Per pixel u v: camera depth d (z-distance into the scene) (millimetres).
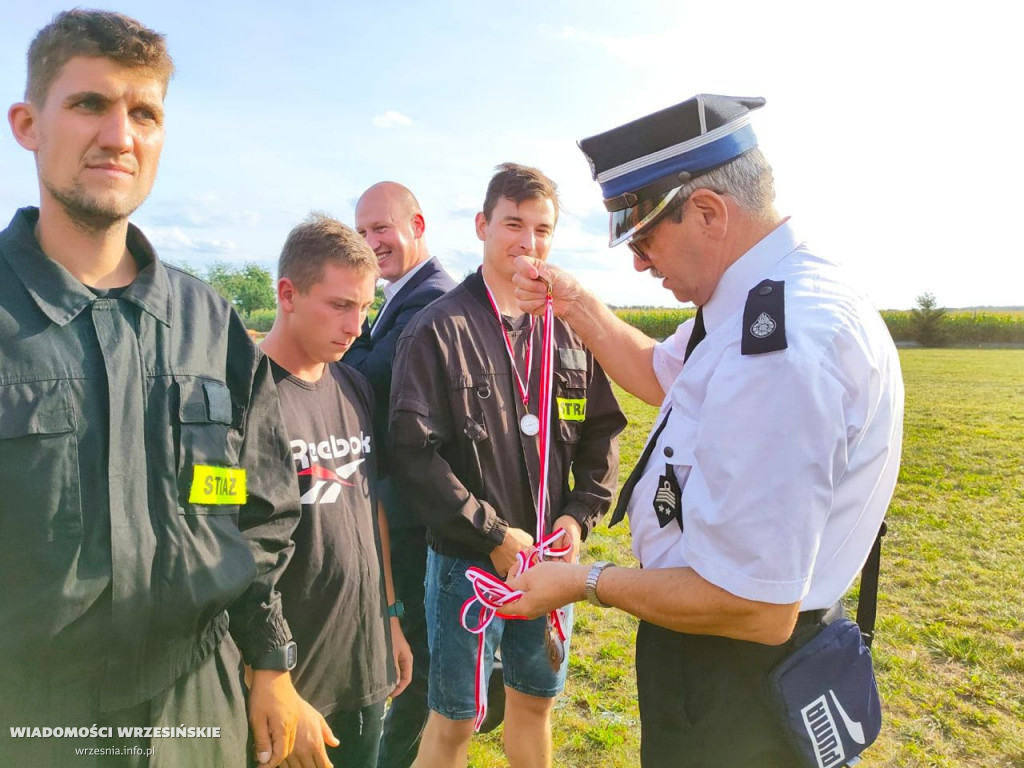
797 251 1473
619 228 1536
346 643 1964
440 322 2238
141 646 1282
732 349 1350
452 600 2260
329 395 2080
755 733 1390
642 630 1560
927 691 3547
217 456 1426
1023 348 40000
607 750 3062
